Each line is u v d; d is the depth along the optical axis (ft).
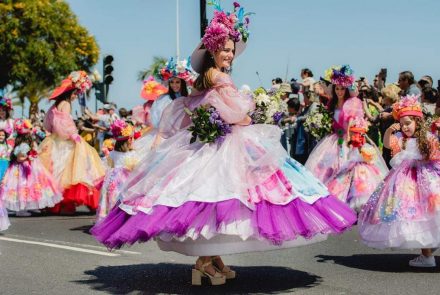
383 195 19.93
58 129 36.96
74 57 135.54
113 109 55.21
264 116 18.93
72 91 37.78
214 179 16.53
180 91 27.22
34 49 129.08
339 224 16.90
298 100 42.73
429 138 19.79
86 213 38.01
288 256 22.15
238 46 19.16
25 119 36.19
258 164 16.78
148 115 35.58
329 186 29.73
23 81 131.54
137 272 19.80
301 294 16.66
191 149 17.54
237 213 16.05
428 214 19.16
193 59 18.45
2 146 36.29
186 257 22.44
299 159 41.04
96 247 24.77
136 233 16.12
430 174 19.56
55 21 133.39
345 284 17.79
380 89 43.06
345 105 31.40
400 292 16.81
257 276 18.95
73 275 19.47
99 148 54.54
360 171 29.22
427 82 36.47
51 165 37.04
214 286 17.72
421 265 20.03
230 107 17.31
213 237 16.20
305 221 16.29
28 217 36.06
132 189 17.22
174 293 17.02
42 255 22.81
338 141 31.99
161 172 17.29
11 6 128.98
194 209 16.08
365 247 23.81
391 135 20.61
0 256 22.61
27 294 17.19
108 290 17.49
